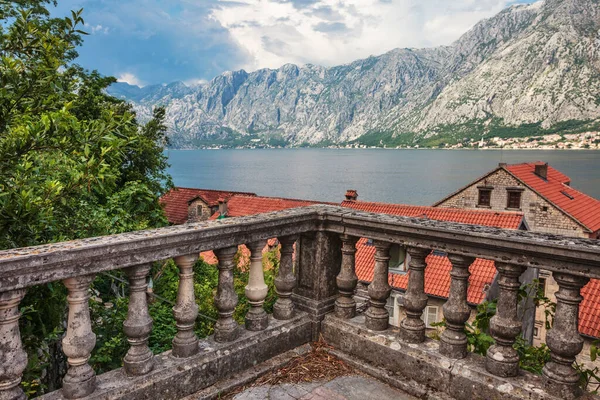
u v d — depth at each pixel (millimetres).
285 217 3836
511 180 31359
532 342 18469
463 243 3221
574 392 2863
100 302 8039
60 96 5438
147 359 3064
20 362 2457
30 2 13961
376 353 3764
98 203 9719
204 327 8820
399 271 16938
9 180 4418
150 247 2922
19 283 2344
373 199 104188
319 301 4238
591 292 16141
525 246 2865
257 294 3805
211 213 35031
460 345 3371
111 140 4883
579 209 31672
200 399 3215
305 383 3561
